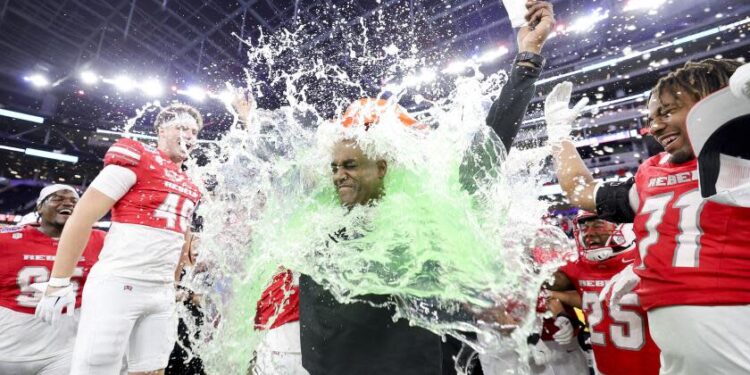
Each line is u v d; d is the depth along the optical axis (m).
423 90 11.45
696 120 1.04
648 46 10.12
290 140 0.94
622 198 1.36
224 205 0.94
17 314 1.83
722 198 0.99
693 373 1.04
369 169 0.77
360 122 0.80
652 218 1.18
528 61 0.94
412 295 0.66
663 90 1.17
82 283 1.99
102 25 13.60
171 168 1.71
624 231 1.69
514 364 0.67
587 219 1.75
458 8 12.25
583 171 1.52
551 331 1.83
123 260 1.49
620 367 1.56
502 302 0.63
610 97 10.61
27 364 1.83
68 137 15.86
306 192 0.87
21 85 15.16
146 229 1.56
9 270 1.86
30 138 15.52
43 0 12.53
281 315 1.04
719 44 9.18
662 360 1.16
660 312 1.11
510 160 0.92
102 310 1.42
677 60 9.69
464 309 0.64
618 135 9.65
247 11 13.27
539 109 11.12
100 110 16.33
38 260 1.92
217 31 14.26
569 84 1.57
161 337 1.60
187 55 15.34
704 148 1.03
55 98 15.75
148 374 1.55
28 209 14.80
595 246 1.74
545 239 0.70
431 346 0.72
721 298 0.97
